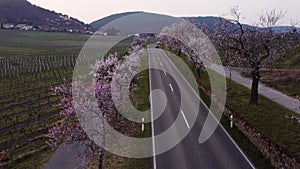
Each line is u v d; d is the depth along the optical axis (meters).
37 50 114.00
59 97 44.12
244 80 53.94
